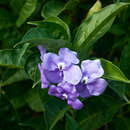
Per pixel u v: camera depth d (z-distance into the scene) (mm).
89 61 349
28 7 438
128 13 423
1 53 400
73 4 409
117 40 440
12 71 459
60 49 350
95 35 364
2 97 477
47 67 352
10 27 461
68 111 448
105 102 436
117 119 467
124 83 415
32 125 475
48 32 372
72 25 425
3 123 483
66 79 351
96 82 357
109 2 411
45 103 405
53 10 418
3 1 458
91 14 377
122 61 419
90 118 436
